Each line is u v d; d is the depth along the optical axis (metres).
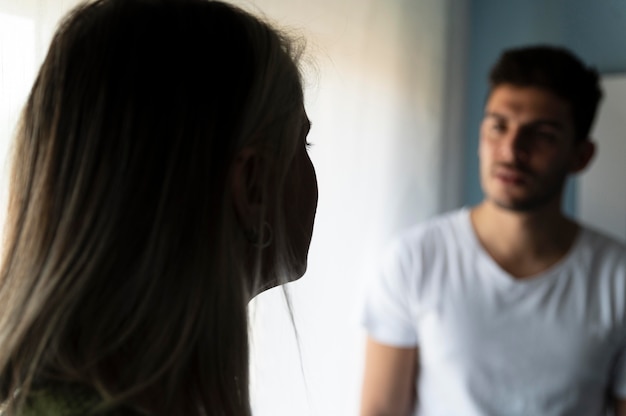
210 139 0.43
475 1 1.72
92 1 0.50
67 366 0.39
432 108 1.54
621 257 1.09
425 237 1.18
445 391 1.10
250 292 0.47
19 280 0.42
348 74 1.28
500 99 1.11
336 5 1.24
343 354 1.29
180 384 0.42
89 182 0.41
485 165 1.12
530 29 1.65
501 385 1.07
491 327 1.08
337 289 1.29
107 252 0.40
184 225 0.42
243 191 0.46
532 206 1.07
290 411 1.09
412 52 1.47
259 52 0.46
